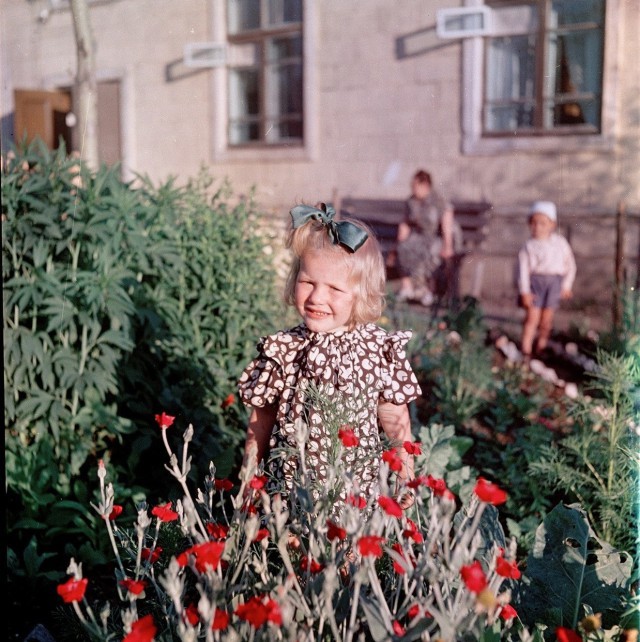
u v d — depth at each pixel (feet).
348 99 31.01
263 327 13.75
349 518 5.65
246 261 14.29
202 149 33.53
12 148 11.85
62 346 11.27
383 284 7.93
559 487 10.79
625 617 7.64
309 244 7.64
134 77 34.27
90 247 11.46
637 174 27.37
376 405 7.91
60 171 11.64
